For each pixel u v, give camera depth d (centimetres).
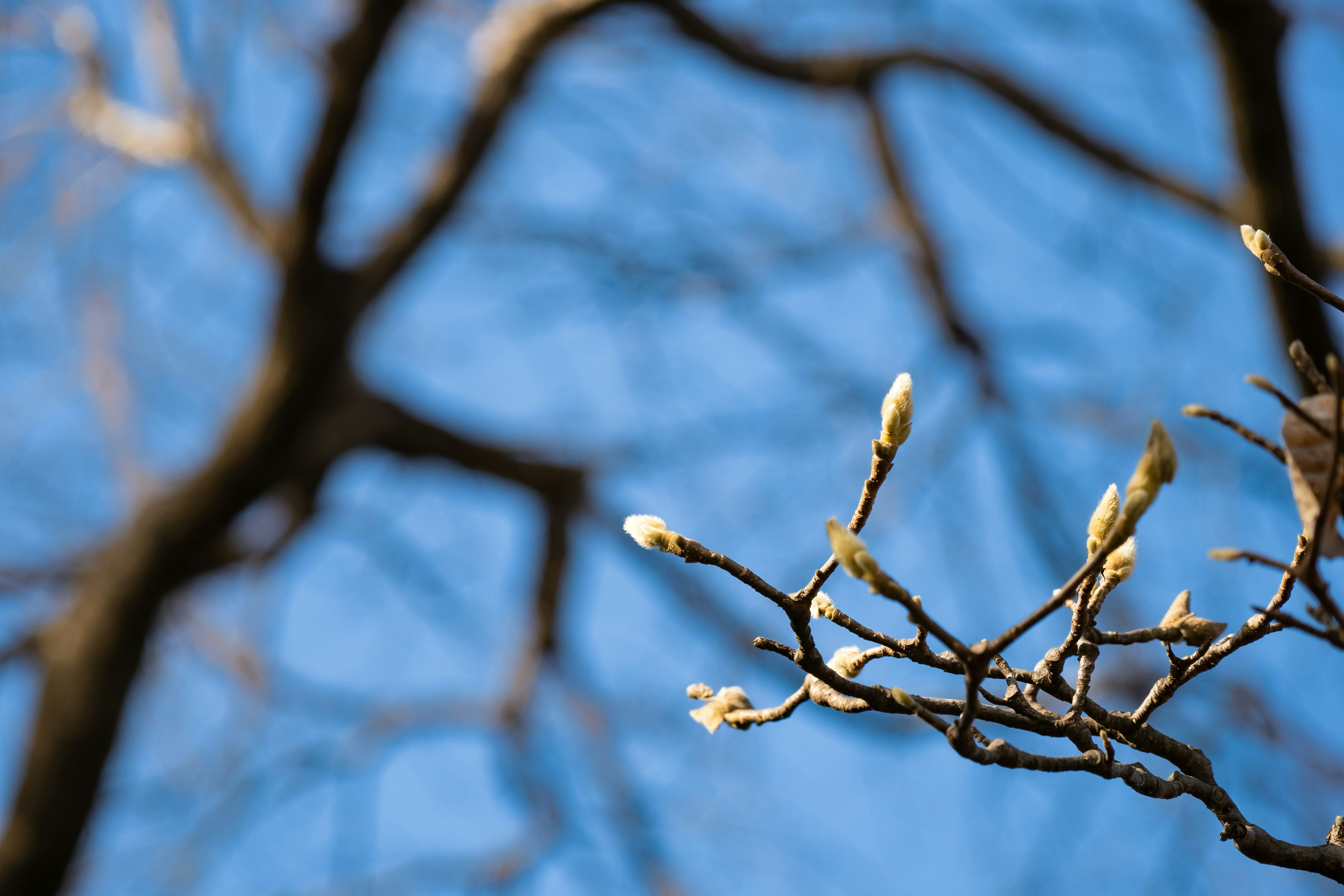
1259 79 507
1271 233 539
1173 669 126
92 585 692
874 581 106
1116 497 127
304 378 688
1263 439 108
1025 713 127
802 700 135
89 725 677
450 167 731
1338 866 127
